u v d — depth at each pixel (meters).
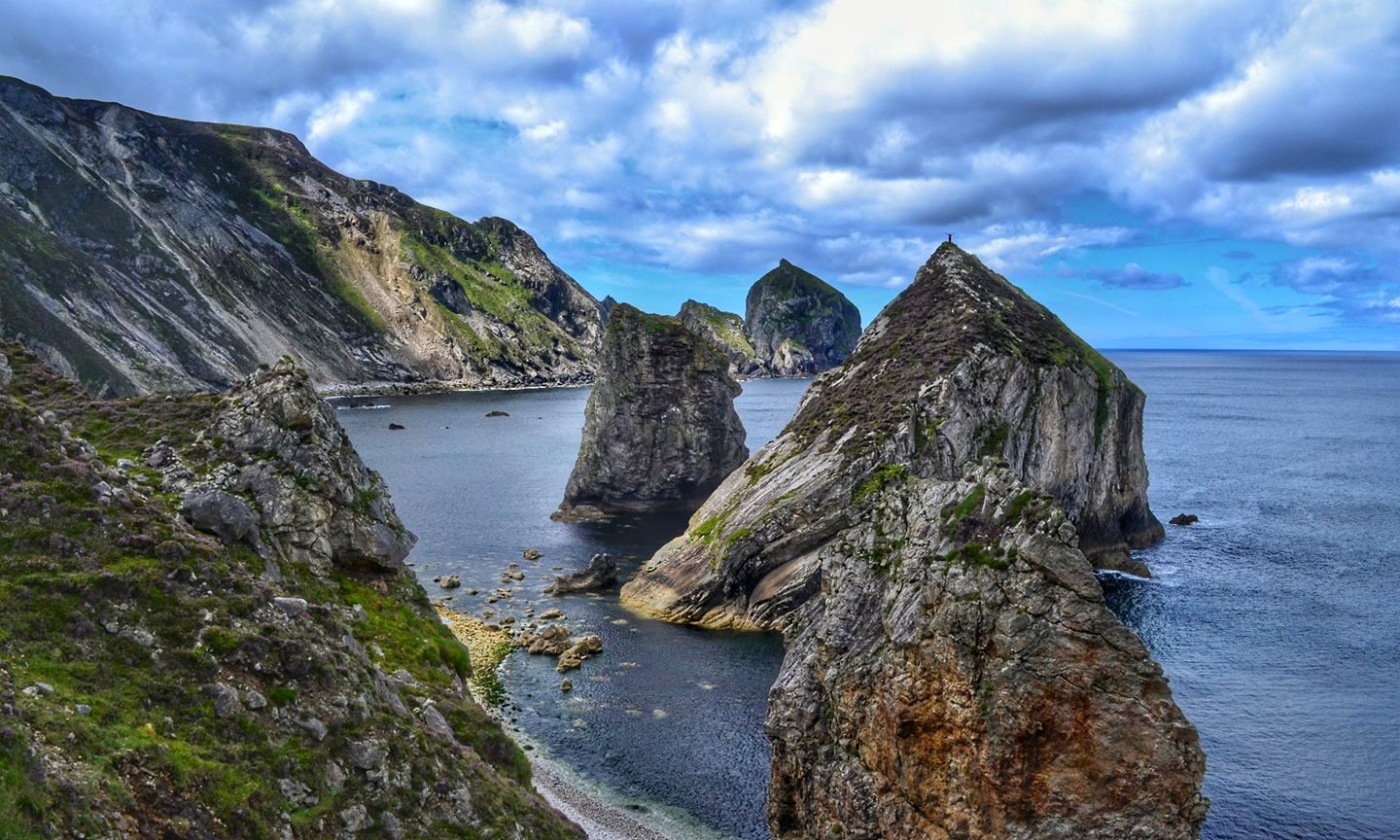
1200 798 34.69
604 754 61.12
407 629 42.69
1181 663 73.25
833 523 89.56
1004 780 35.66
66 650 27.38
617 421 143.75
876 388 103.38
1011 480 40.22
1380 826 50.44
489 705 68.69
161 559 31.72
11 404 33.91
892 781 39.38
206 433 42.50
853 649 42.12
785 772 44.59
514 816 33.34
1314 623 82.50
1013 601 36.56
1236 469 169.00
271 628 31.41
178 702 27.70
